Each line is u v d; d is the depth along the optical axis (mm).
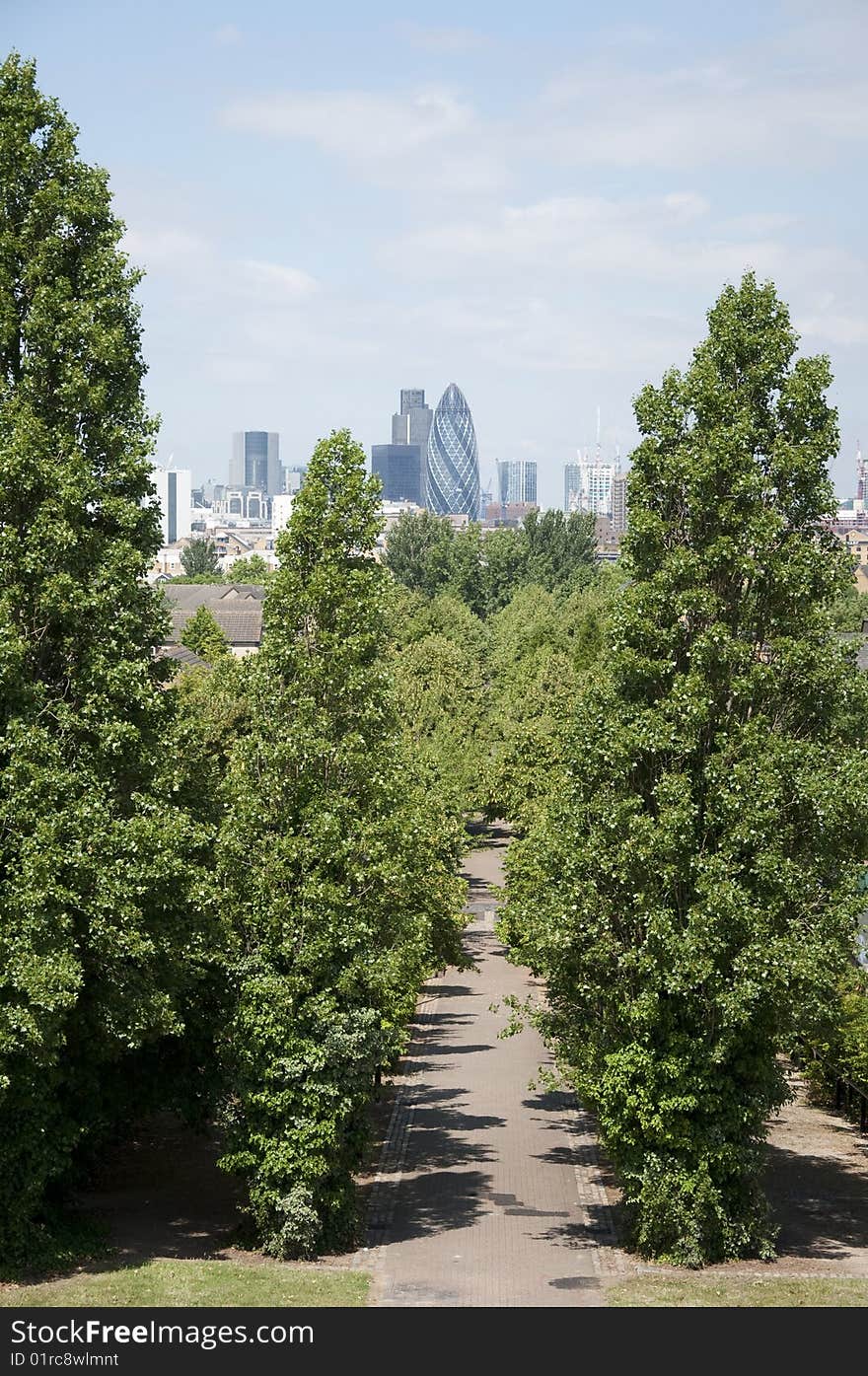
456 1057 44562
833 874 25797
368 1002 27344
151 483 26203
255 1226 27172
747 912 24703
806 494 26531
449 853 45938
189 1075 27641
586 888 26594
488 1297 23375
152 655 26625
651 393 27453
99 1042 24391
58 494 24188
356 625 27484
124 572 24906
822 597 26766
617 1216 29391
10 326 24703
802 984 25266
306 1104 26031
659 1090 26031
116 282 25734
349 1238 27281
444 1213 29578
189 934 25578
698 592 26047
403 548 143750
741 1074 26391
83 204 25547
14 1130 23547
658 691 27016
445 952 44500
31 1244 23906
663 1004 25828
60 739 23938
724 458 26141
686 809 25391
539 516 150000
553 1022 28172
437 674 87188
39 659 24734
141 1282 22812
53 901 22703
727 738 25969
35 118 25750
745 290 27203
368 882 26984
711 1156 25734
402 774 28375
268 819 26734
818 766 25875
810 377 26609
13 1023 21797
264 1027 25812
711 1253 26141
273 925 26141
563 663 68812
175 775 25750
